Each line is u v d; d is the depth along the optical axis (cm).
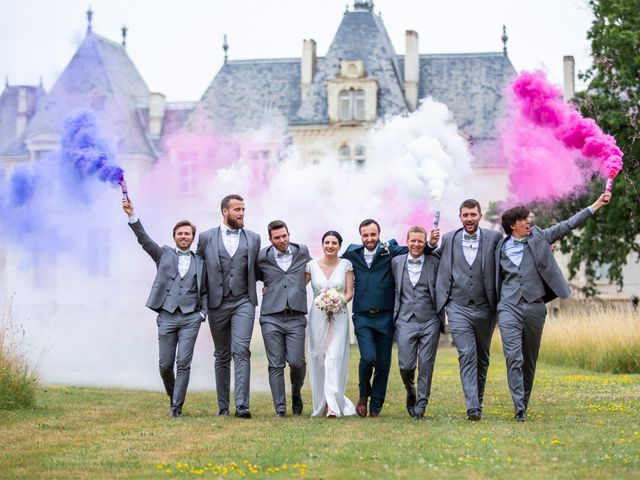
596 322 2062
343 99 4266
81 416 1039
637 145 2939
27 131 4203
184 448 816
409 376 1030
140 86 4703
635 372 1839
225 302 1062
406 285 1027
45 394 1284
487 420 977
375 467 714
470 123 4306
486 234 1005
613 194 2905
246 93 4506
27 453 800
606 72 3014
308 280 1084
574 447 786
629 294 4116
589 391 1323
